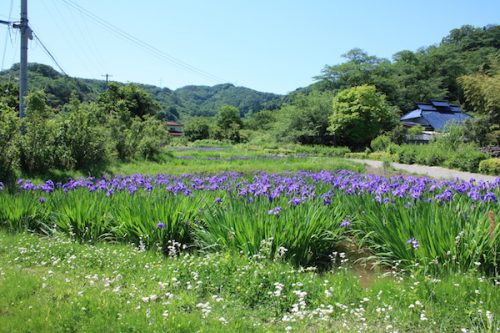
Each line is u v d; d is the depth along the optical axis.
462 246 5.54
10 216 8.21
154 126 29.91
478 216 6.30
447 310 4.39
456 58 80.44
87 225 7.86
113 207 8.03
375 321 4.38
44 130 15.73
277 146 52.59
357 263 6.82
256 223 6.39
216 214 7.16
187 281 5.32
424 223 6.03
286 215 6.64
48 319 4.30
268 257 5.97
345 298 4.82
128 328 4.11
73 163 17.41
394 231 6.24
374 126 50.25
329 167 23.00
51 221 8.37
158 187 9.55
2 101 15.38
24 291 5.01
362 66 71.50
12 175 13.97
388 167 25.33
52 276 5.62
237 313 4.58
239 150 46.66
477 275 5.22
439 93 72.50
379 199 7.69
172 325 4.16
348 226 7.75
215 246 6.71
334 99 52.12
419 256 5.73
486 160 23.66
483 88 33.84
